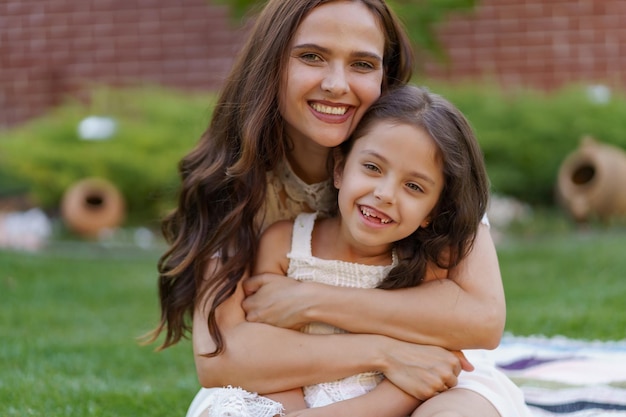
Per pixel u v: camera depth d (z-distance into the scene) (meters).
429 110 2.12
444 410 1.97
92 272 5.59
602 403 2.64
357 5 2.19
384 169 2.08
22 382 3.18
